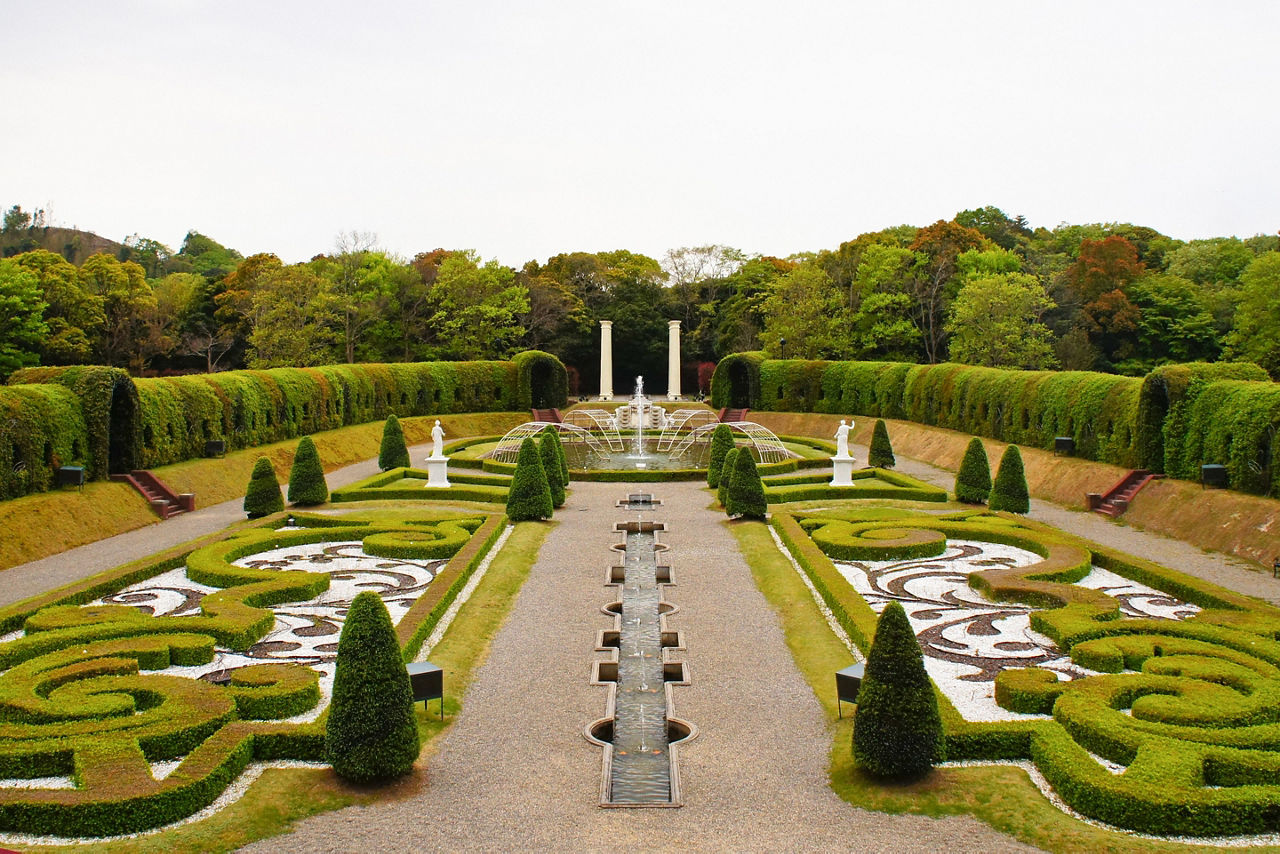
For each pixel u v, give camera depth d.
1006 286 65.44
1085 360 70.25
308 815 13.37
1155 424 36.03
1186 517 31.53
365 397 62.56
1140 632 20.09
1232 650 18.73
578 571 26.86
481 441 61.19
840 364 69.31
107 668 17.83
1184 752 14.03
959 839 12.68
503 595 24.30
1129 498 35.06
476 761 15.16
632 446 59.62
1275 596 23.73
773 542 29.86
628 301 99.81
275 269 73.69
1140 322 73.44
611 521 33.81
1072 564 25.38
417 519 32.31
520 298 84.44
